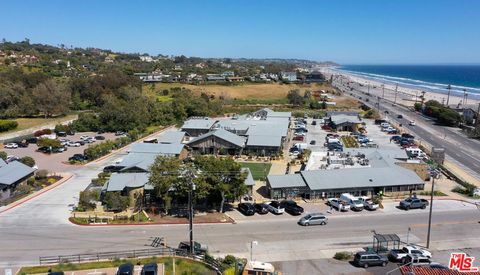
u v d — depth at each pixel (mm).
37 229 53281
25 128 130000
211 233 53344
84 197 61438
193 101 155125
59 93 149750
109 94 164125
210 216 59188
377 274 43531
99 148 96188
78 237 50906
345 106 190875
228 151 97062
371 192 70250
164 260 43594
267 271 41094
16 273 40750
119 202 60219
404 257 46500
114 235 51750
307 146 106938
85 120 129250
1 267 42250
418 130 133750
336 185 68312
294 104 191625
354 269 44656
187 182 57094
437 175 79812
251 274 41000
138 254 45375
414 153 95938
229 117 151750
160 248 47562
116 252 46125
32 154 98875
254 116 137500
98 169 85062
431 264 44094
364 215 61312
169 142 100250
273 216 60094
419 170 79250
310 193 67812
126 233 52500
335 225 57094
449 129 137000
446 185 77062
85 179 77562
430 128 138000
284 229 55250
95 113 148375
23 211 60031
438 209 64312
